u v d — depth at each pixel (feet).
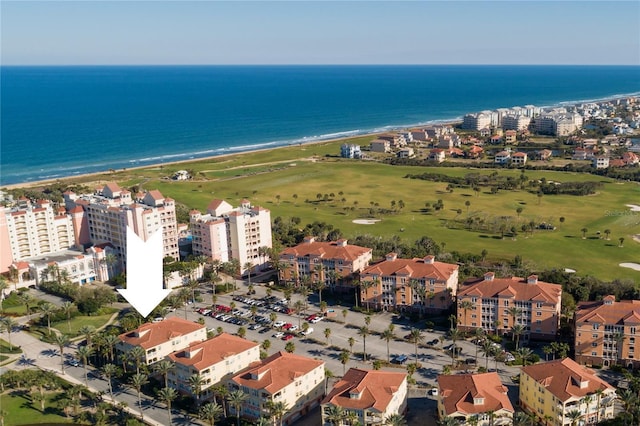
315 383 613.93
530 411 589.73
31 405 622.13
